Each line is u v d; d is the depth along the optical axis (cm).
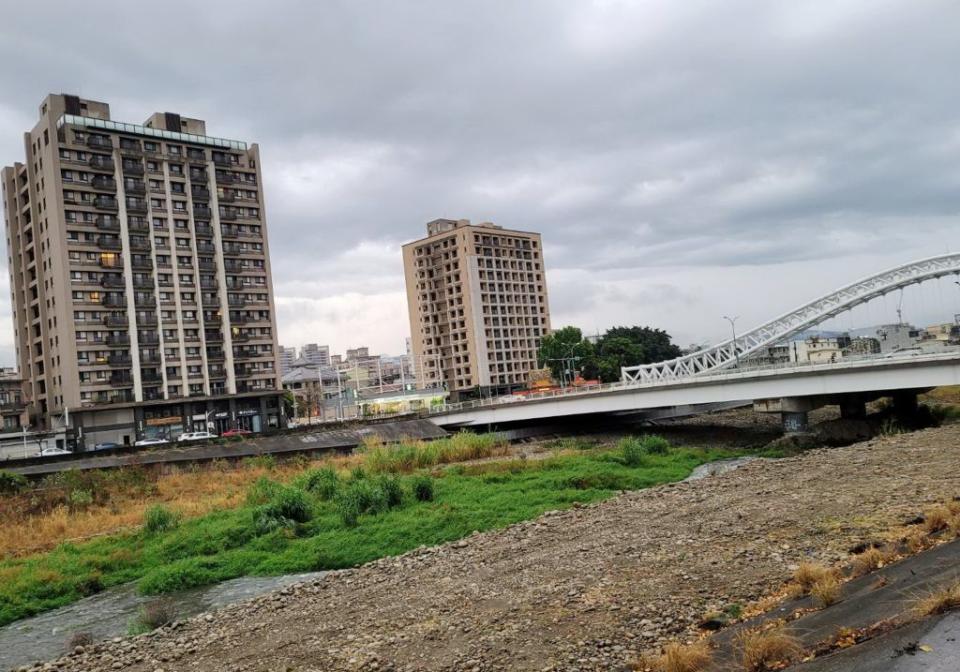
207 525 3703
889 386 6075
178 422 10019
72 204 9450
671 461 5331
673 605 1548
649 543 2173
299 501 3734
